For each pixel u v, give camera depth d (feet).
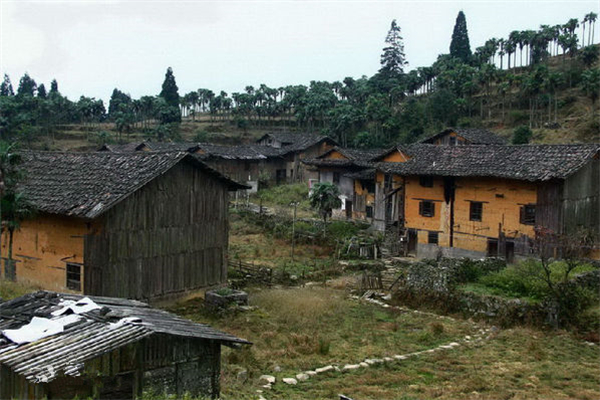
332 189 134.41
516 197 105.40
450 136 182.91
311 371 53.52
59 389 33.55
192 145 208.23
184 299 80.07
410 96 327.88
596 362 58.70
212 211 84.33
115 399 35.68
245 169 215.10
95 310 41.11
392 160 138.10
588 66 289.33
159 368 37.81
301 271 105.09
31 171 85.10
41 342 35.42
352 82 366.84
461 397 48.01
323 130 273.54
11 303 43.70
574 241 90.12
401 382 51.88
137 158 79.71
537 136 229.45
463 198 113.70
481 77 278.05
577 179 103.40
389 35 343.26
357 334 67.46
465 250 113.60
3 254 82.89
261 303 79.10
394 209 132.36
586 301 71.77
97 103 315.78
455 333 68.59
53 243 76.18
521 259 103.35
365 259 119.55
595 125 221.46
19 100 312.91
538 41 321.11
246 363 54.49
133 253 73.87
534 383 52.44
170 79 348.38
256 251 121.29
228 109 361.51
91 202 70.95
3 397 33.71
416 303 81.97
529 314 70.64
